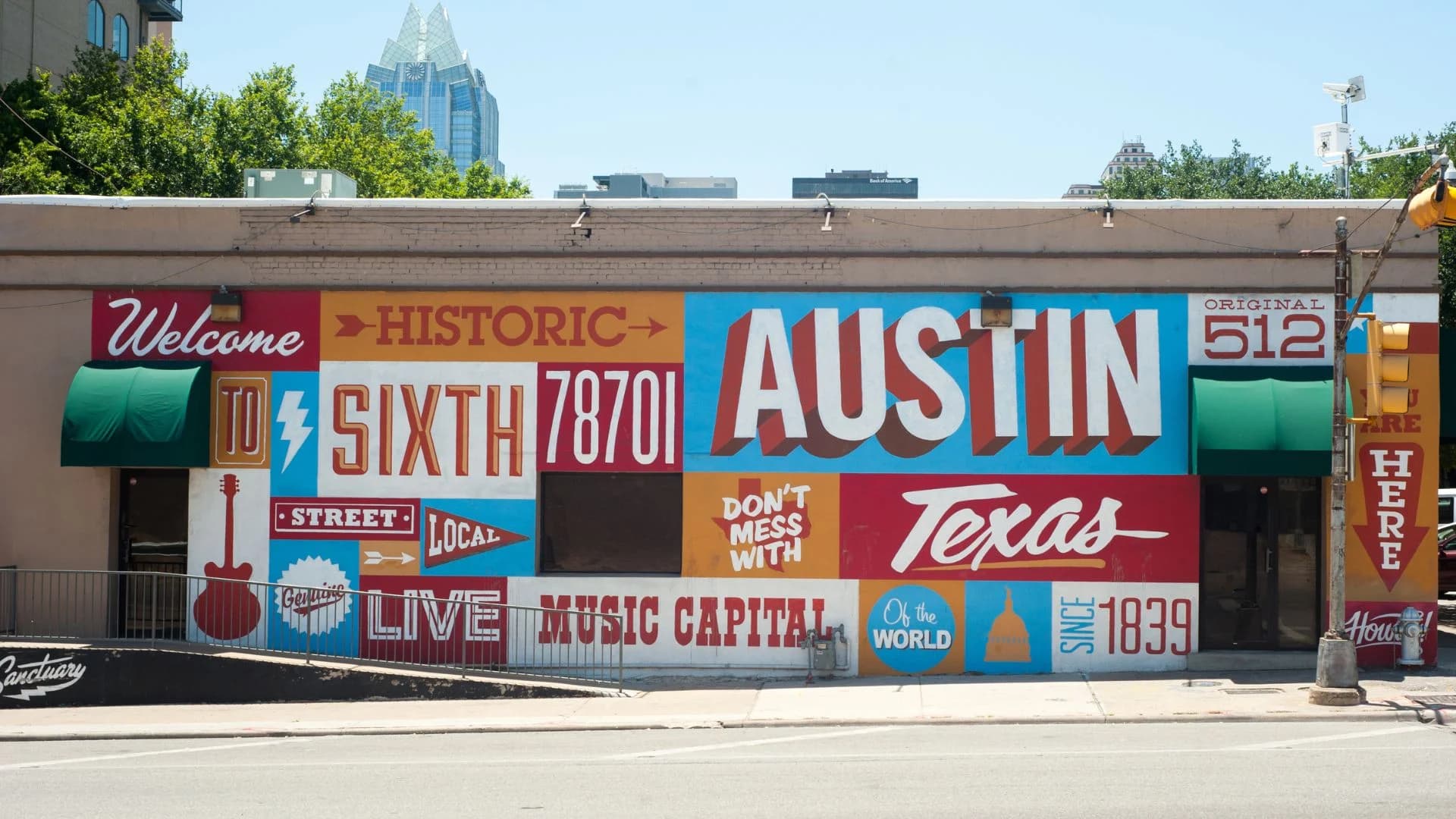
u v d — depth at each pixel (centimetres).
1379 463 1708
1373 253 1589
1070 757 1250
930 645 1756
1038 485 1747
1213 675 1702
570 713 1555
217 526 1814
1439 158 1348
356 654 1798
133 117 4238
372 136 5522
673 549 1802
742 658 1773
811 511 1770
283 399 1814
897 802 1062
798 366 1775
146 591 1831
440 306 1808
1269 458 1633
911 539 1759
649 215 1795
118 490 1838
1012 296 1748
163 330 1820
